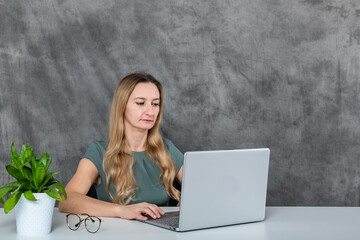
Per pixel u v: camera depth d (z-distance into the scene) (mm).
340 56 3707
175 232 1778
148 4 3611
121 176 2531
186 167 1732
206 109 3682
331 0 3689
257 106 3703
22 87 3555
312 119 3727
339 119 3730
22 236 1724
